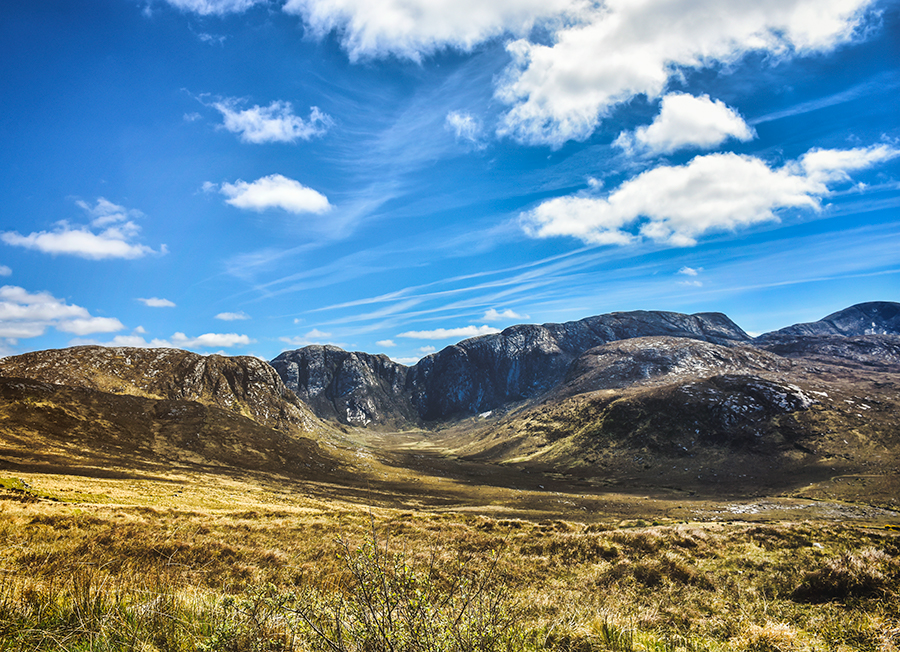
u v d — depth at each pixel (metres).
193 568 11.12
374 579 3.63
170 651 4.25
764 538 19.80
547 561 17.34
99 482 49.00
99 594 5.09
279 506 48.41
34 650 3.99
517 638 4.87
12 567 6.67
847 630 7.76
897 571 10.27
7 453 58.00
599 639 6.55
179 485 57.56
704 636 7.81
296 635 4.12
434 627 3.52
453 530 26.27
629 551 18.19
